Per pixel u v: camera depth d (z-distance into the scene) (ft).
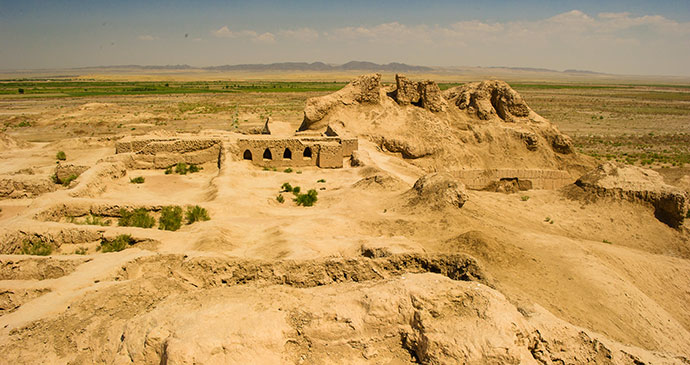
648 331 43.80
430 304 26.27
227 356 23.34
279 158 112.47
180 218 59.52
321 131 136.67
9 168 103.96
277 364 24.09
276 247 48.75
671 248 73.00
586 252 57.82
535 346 26.20
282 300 27.17
